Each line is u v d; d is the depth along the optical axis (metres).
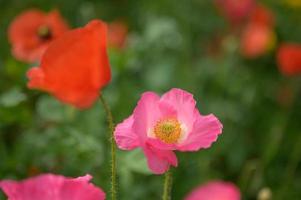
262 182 1.17
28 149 0.98
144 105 0.71
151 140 0.70
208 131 0.72
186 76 1.35
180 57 1.38
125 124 0.72
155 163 0.71
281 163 1.28
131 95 1.16
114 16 1.75
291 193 1.18
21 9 1.68
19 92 1.05
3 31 1.58
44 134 0.99
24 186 0.67
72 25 1.66
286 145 1.30
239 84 1.39
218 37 1.64
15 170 0.98
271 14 1.68
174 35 1.35
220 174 1.20
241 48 1.56
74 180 0.68
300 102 1.46
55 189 0.67
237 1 1.62
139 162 0.92
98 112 1.09
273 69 1.58
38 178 0.67
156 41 1.29
